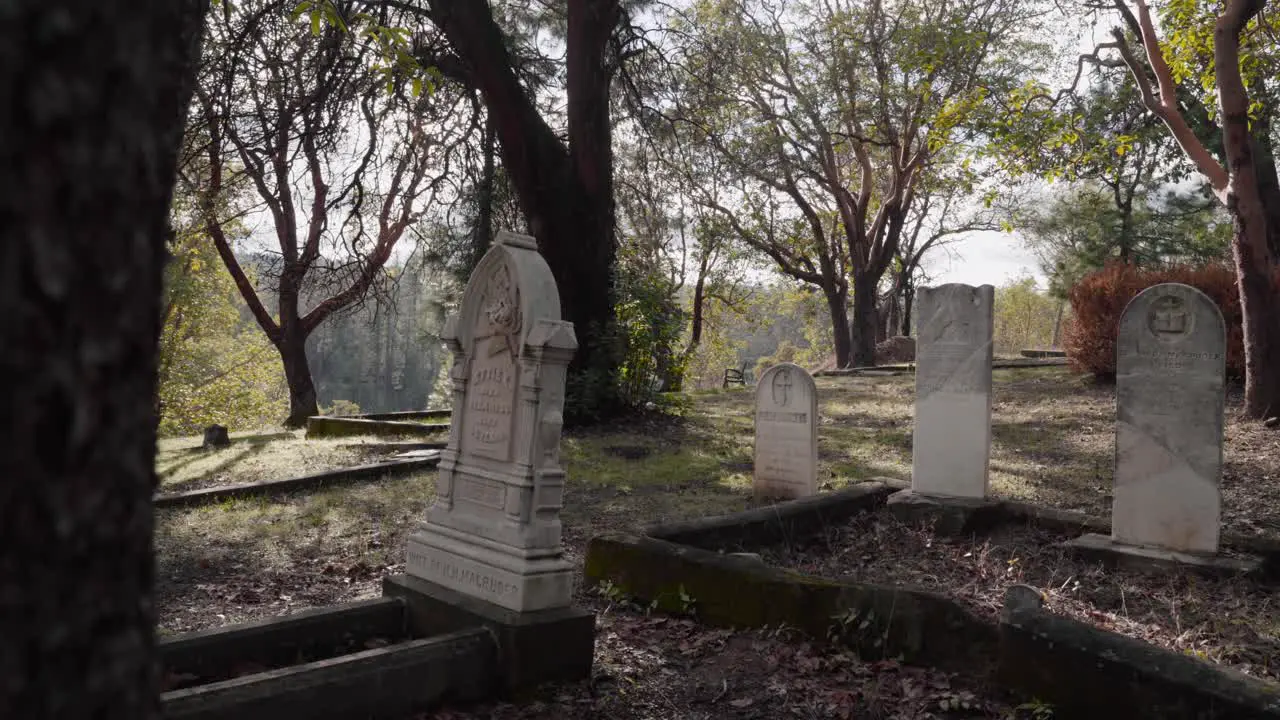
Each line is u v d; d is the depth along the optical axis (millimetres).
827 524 8000
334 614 4875
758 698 4586
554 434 4977
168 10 1269
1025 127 16422
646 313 16016
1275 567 6535
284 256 18562
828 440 13711
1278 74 16984
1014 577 6535
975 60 22875
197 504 9297
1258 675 4754
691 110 19781
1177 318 6672
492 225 18594
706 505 9250
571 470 11383
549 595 4781
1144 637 5285
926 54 20516
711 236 30406
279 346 22891
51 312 1088
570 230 15820
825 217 35625
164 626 5594
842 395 20188
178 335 31453
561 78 18969
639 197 20859
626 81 17953
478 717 4281
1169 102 14297
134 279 1202
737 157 27750
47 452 1093
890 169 34406
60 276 1093
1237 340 16172
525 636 4535
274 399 41031
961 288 8203
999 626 4543
